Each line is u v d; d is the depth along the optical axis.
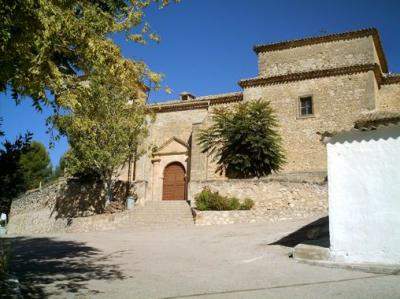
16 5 5.87
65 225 24.59
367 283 7.37
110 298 6.80
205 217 19.78
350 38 27.02
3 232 22.50
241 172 23.23
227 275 8.59
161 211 22.20
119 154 23.09
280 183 20.03
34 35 6.16
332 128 25.02
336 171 9.75
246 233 15.66
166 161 29.75
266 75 28.78
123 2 8.10
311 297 6.54
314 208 18.92
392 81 25.92
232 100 28.61
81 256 11.99
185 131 29.88
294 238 13.18
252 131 23.09
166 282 8.05
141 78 8.28
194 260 10.88
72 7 7.04
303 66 27.92
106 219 21.92
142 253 12.48
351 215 9.38
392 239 8.85
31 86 6.45
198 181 21.97
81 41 7.10
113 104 21.03
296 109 26.22
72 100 7.05
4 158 6.82
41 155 44.38
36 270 9.56
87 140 21.97
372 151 9.43
